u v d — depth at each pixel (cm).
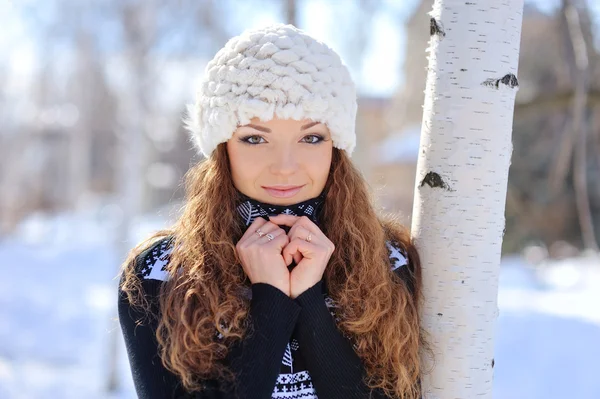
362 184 192
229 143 179
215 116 174
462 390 185
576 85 431
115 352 691
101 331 914
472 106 181
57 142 2481
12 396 641
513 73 184
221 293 172
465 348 185
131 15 869
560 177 480
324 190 192
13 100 1845
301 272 171
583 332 734
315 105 169
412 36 945
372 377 176
